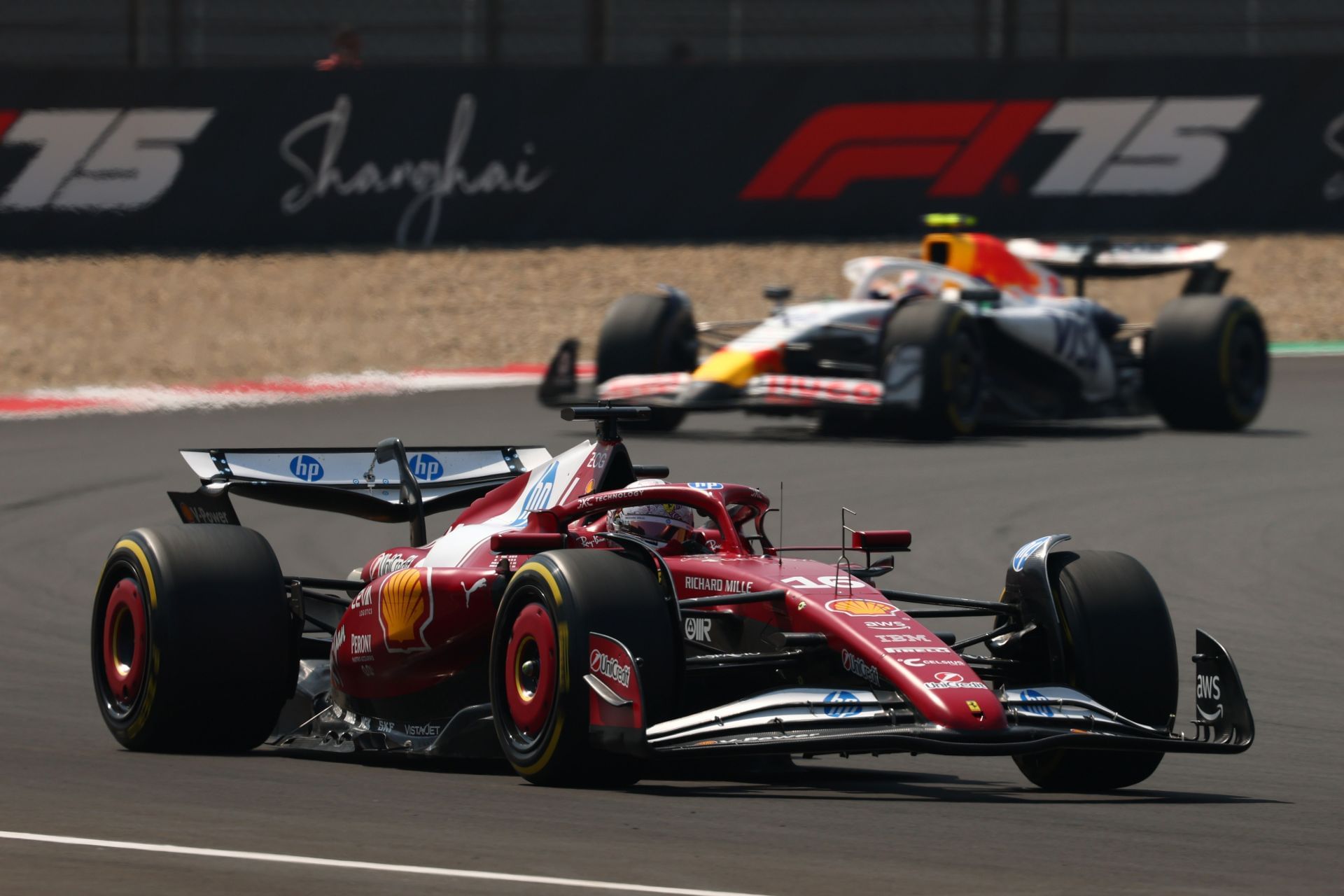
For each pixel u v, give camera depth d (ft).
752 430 221.25
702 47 369.09
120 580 86.63
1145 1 362.12
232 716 83.61
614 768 73.31
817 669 76.33
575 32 353.31
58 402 240.94
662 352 214.69
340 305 296.92
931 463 193.57
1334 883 60.54
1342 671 110.93
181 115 315.58
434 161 323.57
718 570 78.23
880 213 325.42
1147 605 77.61
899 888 57.88
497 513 89.51
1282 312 304.09
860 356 211.61
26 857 61.16
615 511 83.20
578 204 325.62
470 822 67.21
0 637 119.55
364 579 91.81
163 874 58.70
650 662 70.95
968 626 123.54
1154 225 324.39
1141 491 178.81
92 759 82.58
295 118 318.24
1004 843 65.21
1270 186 326.44
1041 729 70.90
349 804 71.20
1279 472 191.52
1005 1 354.54
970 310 209.26
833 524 160.25
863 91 323.57
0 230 313.53
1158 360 221.05
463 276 311.47
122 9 358.23
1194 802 75.66
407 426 219.41
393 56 364.99
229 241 318.45
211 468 94.12
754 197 326.24
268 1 364.58
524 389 256.11
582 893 56.44
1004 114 322.14
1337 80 325.01
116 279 303.68
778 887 57.67
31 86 312.50
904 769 84.28
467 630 81.56
